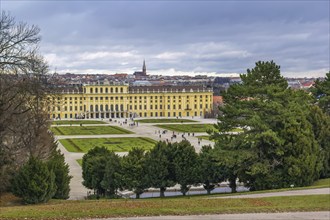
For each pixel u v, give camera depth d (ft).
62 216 102.73
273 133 191.83
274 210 110.52
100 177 229.66
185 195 216.74
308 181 195.11
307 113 223.30
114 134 542.98
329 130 227.81
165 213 106.22
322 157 215.92
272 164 199.41
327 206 116.06
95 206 119.14
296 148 195.42
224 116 211.61
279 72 220.02
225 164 199.31
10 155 174.81
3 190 174.70
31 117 212.43
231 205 119.65
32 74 185.68
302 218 102.27
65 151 382.01
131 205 120.06
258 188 196.34
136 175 217.15
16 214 105.19
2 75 174.09
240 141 203.41
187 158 220.84
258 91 210.79
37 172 161.79
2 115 174.09
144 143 432.66
